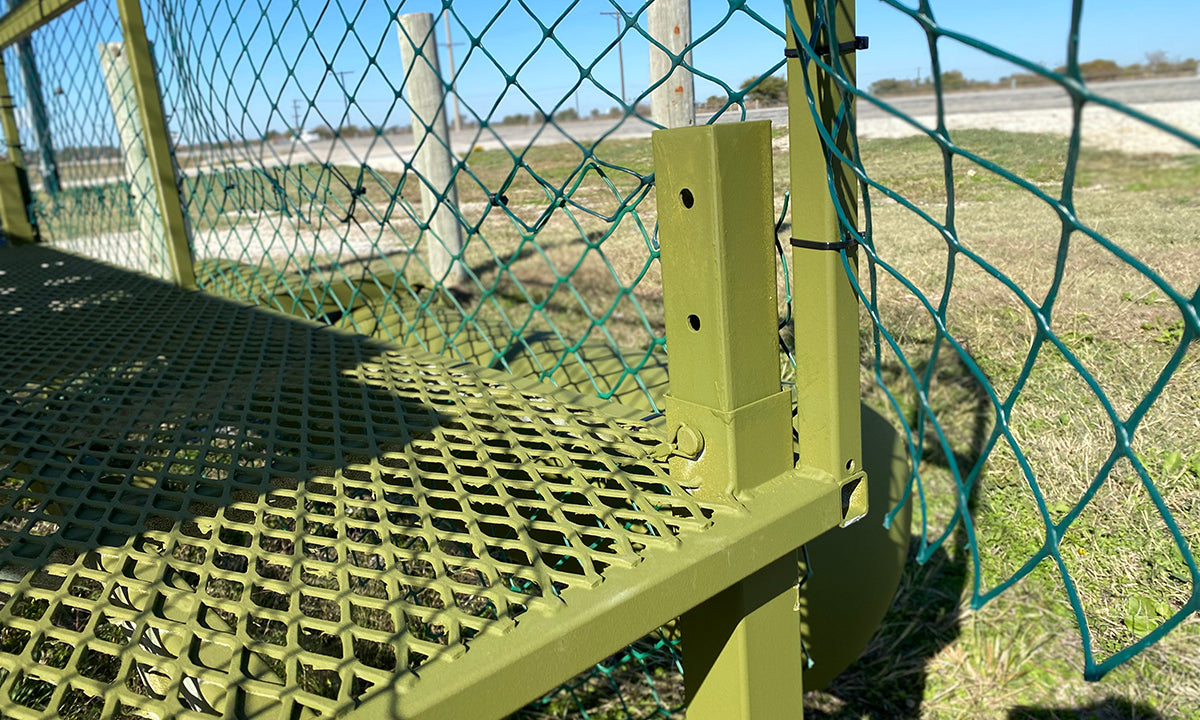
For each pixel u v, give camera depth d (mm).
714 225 913
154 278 2877
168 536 981
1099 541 2352
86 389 1585
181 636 809
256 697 731
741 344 958
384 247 5355
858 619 1732
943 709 2129
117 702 727
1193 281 2023
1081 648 2211
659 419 1277
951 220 731
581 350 2037
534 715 2152
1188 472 2326
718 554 885
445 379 1527
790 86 924
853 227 929
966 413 2893
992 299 2875
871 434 1828
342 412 1340
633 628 817
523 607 867
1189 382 2453
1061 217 619
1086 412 2584
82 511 1092
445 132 4578
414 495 1032
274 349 1814
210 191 2551
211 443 1266
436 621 781
